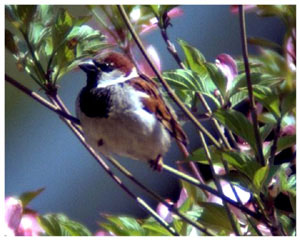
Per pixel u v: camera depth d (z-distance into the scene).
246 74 6.81
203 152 7.33
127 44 8.34
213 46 12.40
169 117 8.59
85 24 8.50
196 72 7.84
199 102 7.91
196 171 8.15
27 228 7.57
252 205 7.73
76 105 8.57
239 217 7.84
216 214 7.47
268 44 7.81
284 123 7.59
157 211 8.05
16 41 7.57
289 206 7.57
